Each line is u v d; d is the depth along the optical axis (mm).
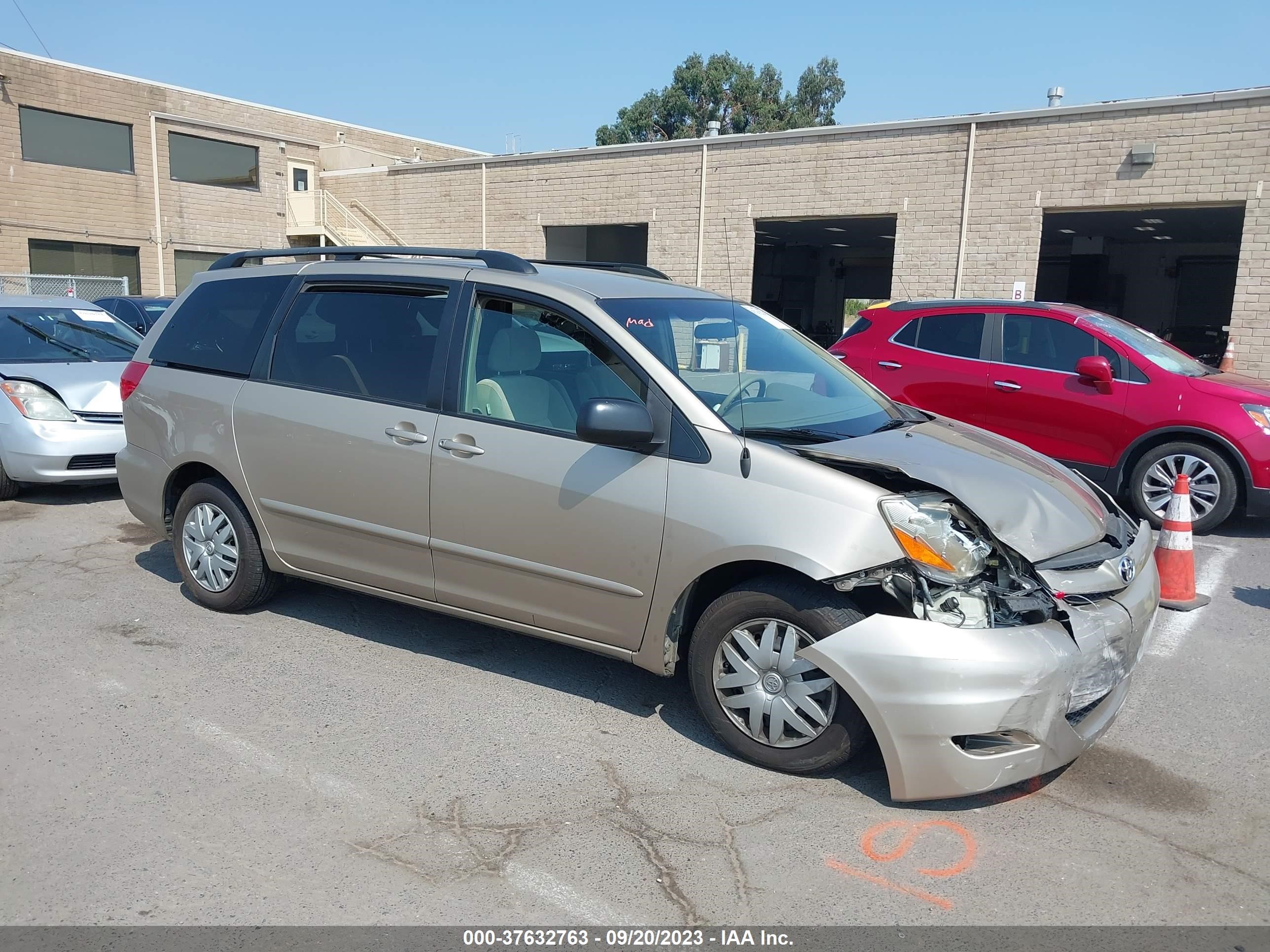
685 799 3490
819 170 19109
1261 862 3166
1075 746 3400
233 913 2811
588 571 3949
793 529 3479
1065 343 8273
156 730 3945
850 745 3492
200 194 27188
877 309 9445
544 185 22984
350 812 3361
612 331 3998
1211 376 8016
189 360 5273
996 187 17266
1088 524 3674
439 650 4848
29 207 23984
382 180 26328
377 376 4559
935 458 3811
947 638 3252
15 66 23344
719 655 3732
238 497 5090
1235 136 15031
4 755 3713
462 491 4211
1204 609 5832
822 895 2951
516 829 3275
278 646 4859
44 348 8422
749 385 4152
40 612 5289
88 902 2846
